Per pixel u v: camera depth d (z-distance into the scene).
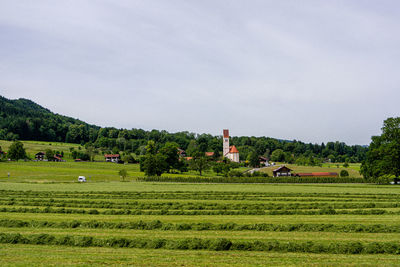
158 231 24.83
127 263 17.11
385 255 18.83
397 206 38.41
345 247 19.56
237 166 150.38
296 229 25.30
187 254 18.91
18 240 21.67
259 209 35.78
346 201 43.59
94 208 37.31
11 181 77.06
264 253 19.19
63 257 18.17
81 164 135.62
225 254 18.95
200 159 126.62
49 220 29.06
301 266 16.75
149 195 49.31
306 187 67.50
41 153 154.88
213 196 48.16
